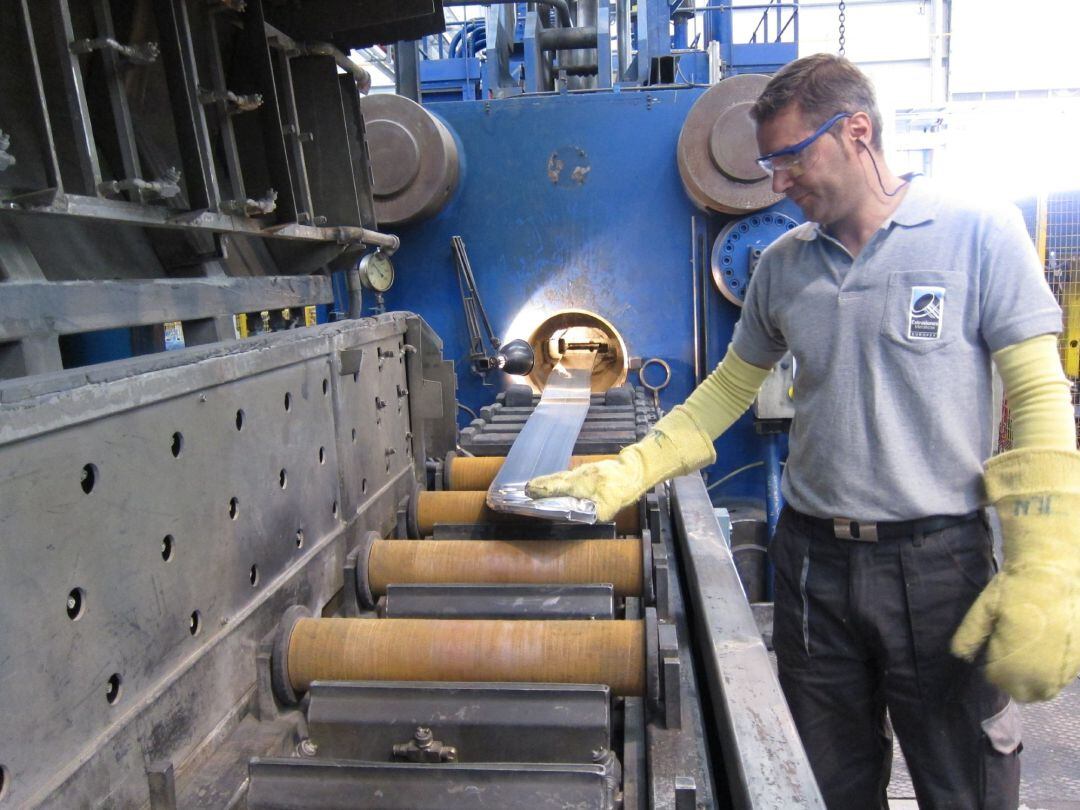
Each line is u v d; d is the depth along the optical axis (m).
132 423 1.03
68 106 1.14
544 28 4.88
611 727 1.32
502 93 4.29
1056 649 1.21
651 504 1.88
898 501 1.48
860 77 1.39
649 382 3.72
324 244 1.91
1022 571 1.25
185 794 1.09
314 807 1.08
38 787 0.87
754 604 3.53
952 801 1.59
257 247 1.88
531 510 1.65
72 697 0.92
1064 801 2.54
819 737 1.74
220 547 1.24
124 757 1.00
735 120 3.23
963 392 1.43
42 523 0.88
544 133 3.62
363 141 2.03
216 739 1.20
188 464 1.15
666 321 3.70
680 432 1.73
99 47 1.13
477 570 1.66
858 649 1.66
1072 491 1.24
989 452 1.50
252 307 1.55
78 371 0.99
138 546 1.04
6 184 1.11
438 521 1.96
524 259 3.71
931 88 10.31
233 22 1.67
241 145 1.74
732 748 1.08
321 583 1.59
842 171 1.41
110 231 1.41
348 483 1.73
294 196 1.67
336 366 1.67
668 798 1.07
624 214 3.65
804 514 1.66
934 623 1.50
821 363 1.54
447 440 2.42
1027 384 1.34
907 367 1.44
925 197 1.44
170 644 1.11
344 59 1.95
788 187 1.45
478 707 1.24
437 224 3.71
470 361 3.75
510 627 1.36
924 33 10.47
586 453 2.46
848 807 1.78
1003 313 1.36
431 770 1.09
